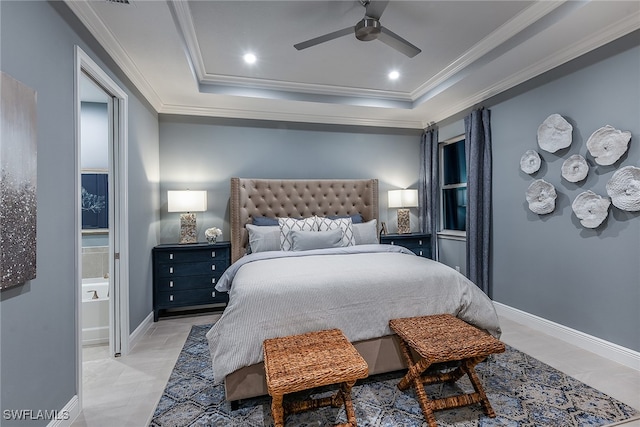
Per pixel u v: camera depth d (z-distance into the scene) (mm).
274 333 1814
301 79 3412
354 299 2008
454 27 2475
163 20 2047
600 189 2359
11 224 1250
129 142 2688
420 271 2234
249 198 3873
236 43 2658
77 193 1787
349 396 1614
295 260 2623
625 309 2215
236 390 1758
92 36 2041
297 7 2180
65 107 1697
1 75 1208
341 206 4215
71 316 1718
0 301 1221
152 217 3400
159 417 1727
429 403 1703
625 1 1927
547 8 2197
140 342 2764
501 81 3160
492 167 3385
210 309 3775
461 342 1708
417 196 4645
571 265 2588
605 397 1851
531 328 2922
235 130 3982
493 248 3389
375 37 2086
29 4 1412
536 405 1789
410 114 4238
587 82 2438
